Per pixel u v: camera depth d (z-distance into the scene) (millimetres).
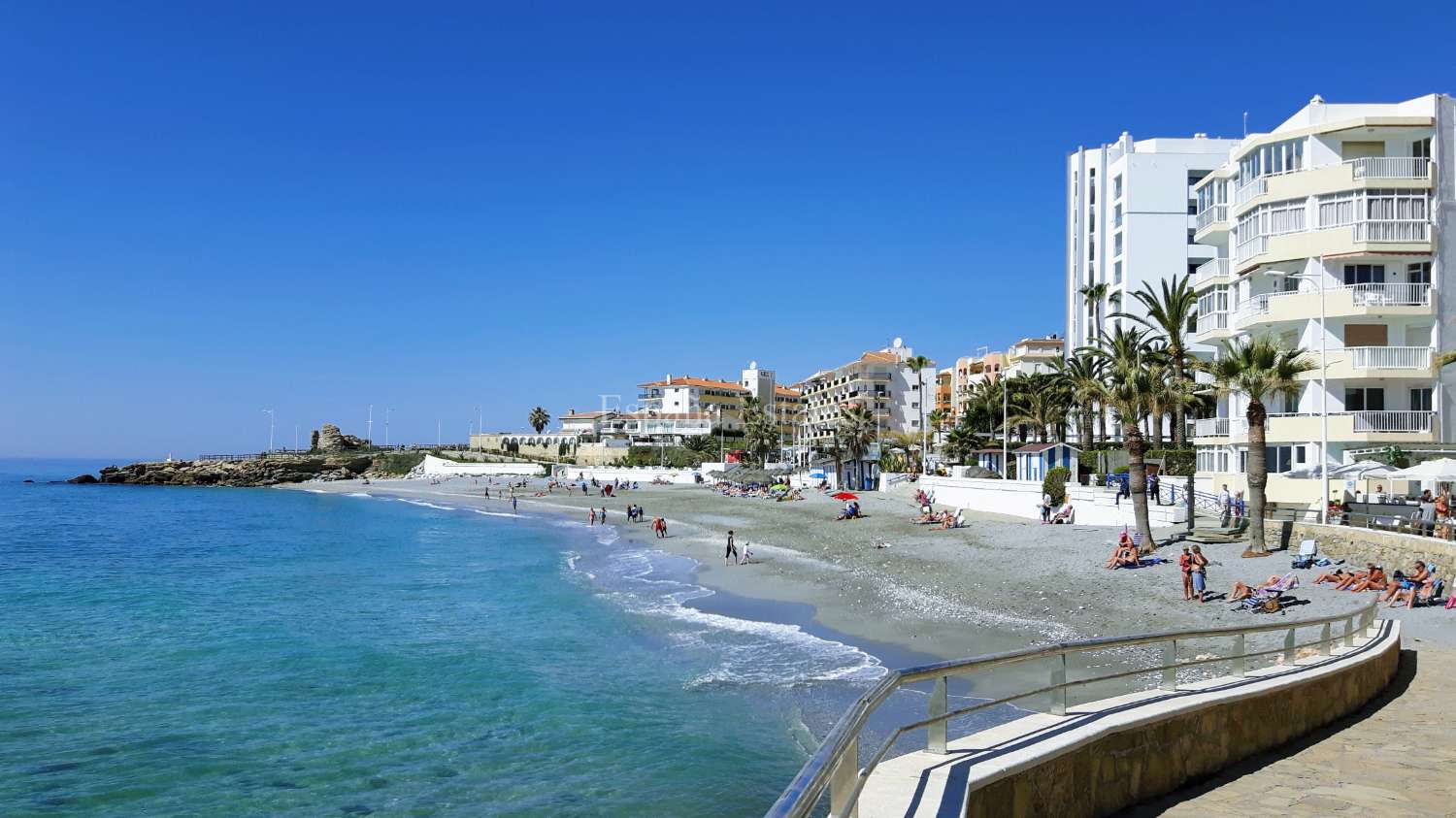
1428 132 42156
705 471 135625
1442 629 21938
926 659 25000
